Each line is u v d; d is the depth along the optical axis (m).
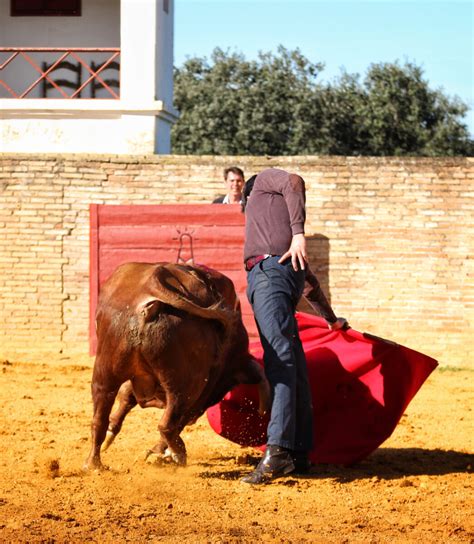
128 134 16.52
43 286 14.51
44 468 6.79
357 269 14.27
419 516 5.65
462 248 14.20
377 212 14.25
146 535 5.12
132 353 6.02
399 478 6.75
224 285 6.75
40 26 18.75
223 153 34.91
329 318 7.20
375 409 7.28
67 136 16.62
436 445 8.24
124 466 6.97
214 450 7.86
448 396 11.51
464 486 6.50
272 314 6.52
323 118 35.38
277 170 6.78
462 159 14.20
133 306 6.02
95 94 18.61
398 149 36.41
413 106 36.50
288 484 6.46
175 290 6.17
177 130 35.59
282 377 6.49
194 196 14.41
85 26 18.72
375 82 36.97
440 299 14.23
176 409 6.13
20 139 16.64
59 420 9.25
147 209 14.21
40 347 14.50
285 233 6.65
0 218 14.54
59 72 18.64
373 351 7.31
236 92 35.47
